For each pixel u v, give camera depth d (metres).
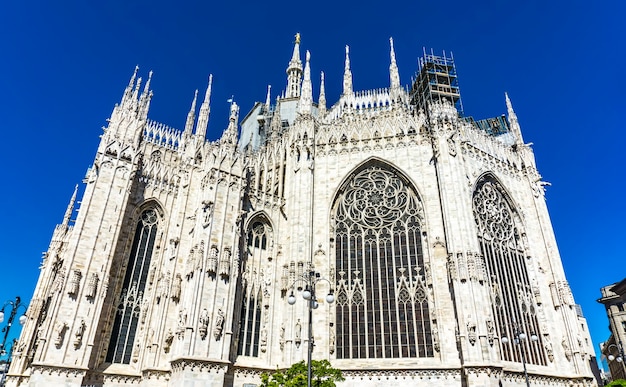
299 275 41.81
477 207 46.66
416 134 48.59
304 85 55.41
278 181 51.19
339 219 46.72
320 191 47.94
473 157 48.88
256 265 44.31
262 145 62.66
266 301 43.25
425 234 43.41
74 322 34.72
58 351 33.31
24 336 43.09
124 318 39.38
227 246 40.34
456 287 37.84
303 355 38.41
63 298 35.00
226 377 36.72
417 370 36.84
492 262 44.25
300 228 44.72
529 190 52.56
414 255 42.84
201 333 35.41
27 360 41.84
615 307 85.06
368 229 45.34
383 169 48.47
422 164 46.75
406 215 45.12
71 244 37.28
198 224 40.59
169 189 46.66
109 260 38.50
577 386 41.22
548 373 40.38
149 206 45.06
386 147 48.91
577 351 42.59
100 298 36.72
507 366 38.28
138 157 44.31
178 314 37.91
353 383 37.69
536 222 50.75
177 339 35.88
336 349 40.03
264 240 46.41
